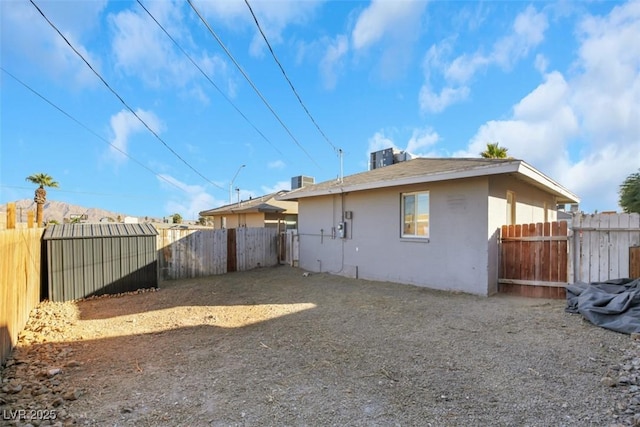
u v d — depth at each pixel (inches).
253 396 104.0
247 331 177.5
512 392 104.7
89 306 249.0
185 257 391.2
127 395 104.6
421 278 306.2
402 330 175.0
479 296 259.3
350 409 95.8
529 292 259.3
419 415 92.0
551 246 250.4
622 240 222.4
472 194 271.3
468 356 136.6
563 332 162.4
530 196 355.3
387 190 337.7
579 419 88.3
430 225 300.4
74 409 95.5
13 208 173.5
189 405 98.2
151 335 172.4
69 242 275.3
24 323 186.1
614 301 172.4
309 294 278.7
